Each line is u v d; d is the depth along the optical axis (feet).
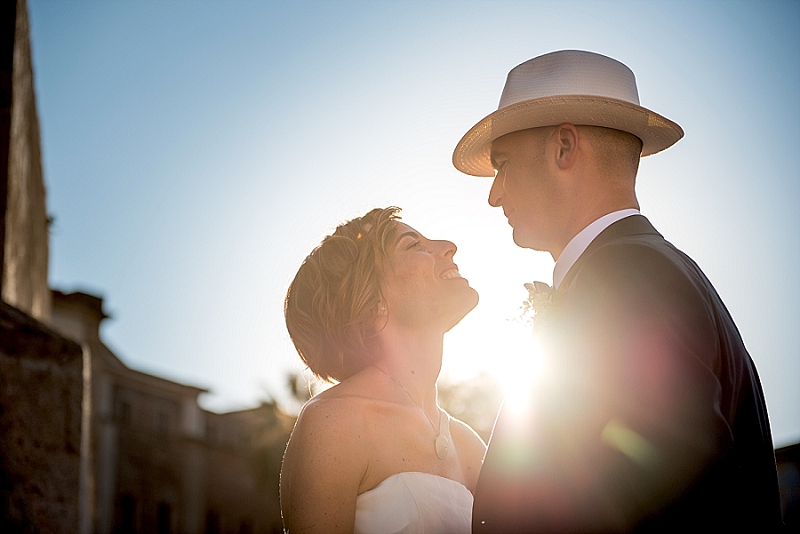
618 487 7.61
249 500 111.75
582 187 9.52
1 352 12.78
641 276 8.21
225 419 113.39
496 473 8.32
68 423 13.23
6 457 12.39
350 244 11.28
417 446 10.28
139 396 104.06
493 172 11.50
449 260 11.53
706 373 7.73
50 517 12.66
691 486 7.40
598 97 9.37
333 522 9.43
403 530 9.62
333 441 9.68
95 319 98.78
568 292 8.71
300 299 11.36
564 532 7.75
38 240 26.55
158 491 102.37
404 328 11.09
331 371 11.32
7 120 16.39
